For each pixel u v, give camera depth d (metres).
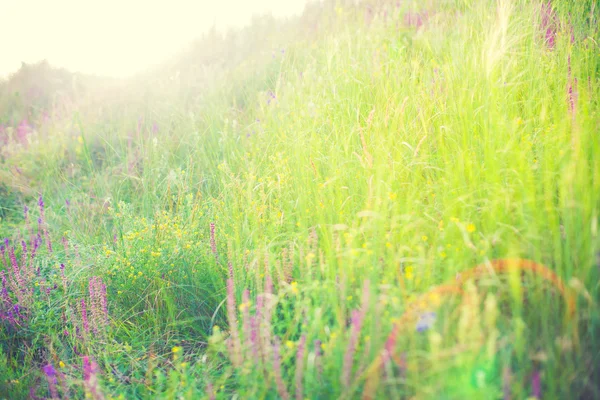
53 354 2.94
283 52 6.62
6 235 4.85
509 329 2.09
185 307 3.29
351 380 2.09
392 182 3.11
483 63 3.76
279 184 3.76
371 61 5.16
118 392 2.65
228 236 3.44
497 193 2.61
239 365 2.34
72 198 5.07
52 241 4.45
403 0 6.80
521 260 2.19
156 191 4.83
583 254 2.14
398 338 2.06
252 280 3.03
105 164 5.92
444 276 2.34
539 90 3.62
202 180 4.65
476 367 1.81
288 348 2.39
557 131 3.04
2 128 7.26
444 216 2.72
